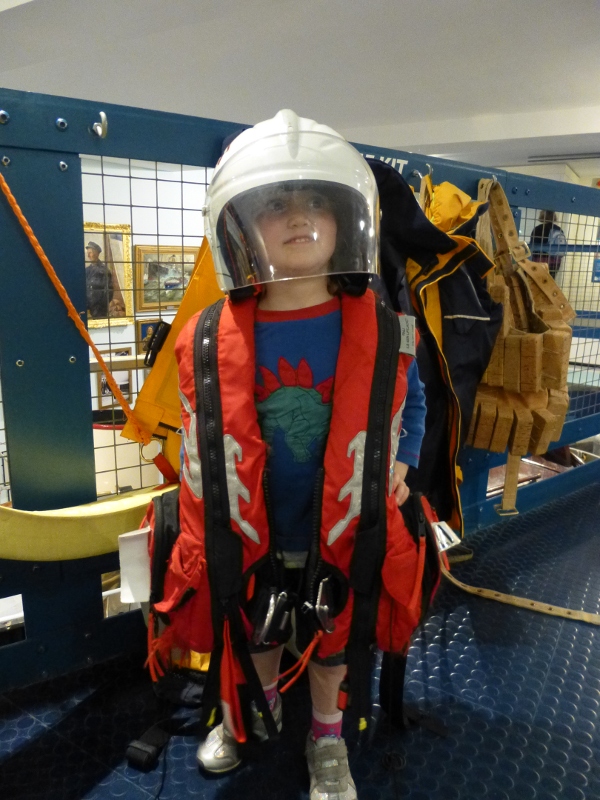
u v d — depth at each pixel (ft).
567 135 13.79
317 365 2.83
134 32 9.73
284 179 2.61
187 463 2.92
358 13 9.04
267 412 2.86
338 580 2.87
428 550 3.13
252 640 2.92
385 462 2.80
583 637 5.04
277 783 3.55
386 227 4.59
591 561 6.37
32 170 3.50
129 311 4.90
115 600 5.17
